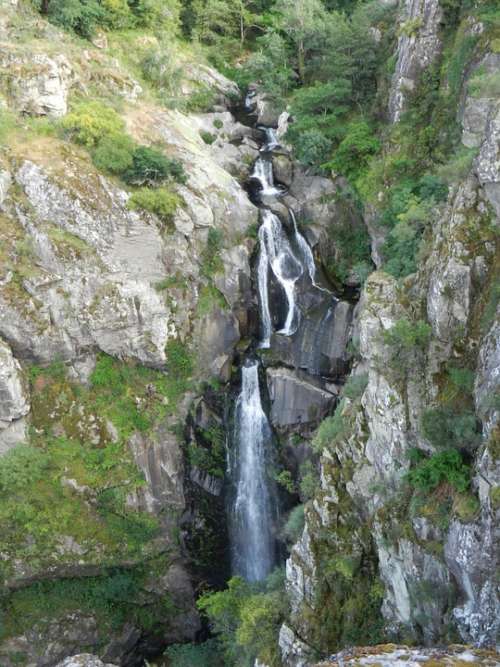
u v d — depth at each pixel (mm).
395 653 16469
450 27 35188
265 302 40031
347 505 27109
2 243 34000
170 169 37625
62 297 34375
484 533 18656
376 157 38250
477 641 18828
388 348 24750
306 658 26172
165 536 35531
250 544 37781
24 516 32469
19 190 34812
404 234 28047
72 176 35250
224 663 33969
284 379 36688
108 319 34906
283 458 36625
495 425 19078
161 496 35406
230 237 39344
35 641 34281
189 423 36406
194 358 37219
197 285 37812
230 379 38312
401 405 23875
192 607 37438
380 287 27594
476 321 22531
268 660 27594
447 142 33094
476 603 19297
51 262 34250
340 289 39531
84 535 33625
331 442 28484
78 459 34438
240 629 28844
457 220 23531
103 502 34219
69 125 37281
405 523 22688
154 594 36562
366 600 25562
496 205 22719
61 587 34844
